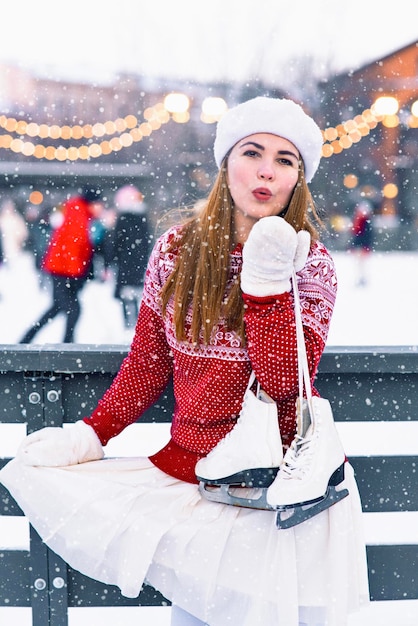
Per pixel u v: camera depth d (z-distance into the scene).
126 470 1.90
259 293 1.63
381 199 16.48
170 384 2.30
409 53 18.09
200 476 1.73
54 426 2.30
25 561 2.34
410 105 17.70
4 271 12.79
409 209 16.62
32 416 2.30
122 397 1.99
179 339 1.82
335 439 1.64
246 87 18.45
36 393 2.29
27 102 17.52
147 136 13.83
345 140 14.23
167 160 13.73
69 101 17.61
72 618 2.44
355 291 12.31
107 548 1.75
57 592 2.30
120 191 9.95
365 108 18.41
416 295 11.79
